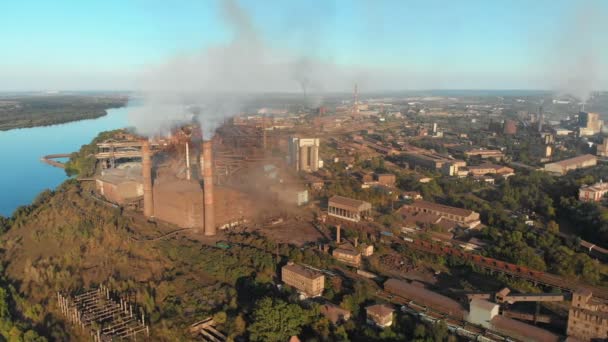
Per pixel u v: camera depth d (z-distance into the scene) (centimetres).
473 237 18338
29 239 19888
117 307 13500
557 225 19438
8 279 15950
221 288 14438
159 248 17462
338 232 17288
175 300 13762
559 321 12000
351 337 11662
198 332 12338
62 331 12575
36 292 14812
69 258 16975
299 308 12075
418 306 12950
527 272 14938
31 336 12012
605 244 18188
